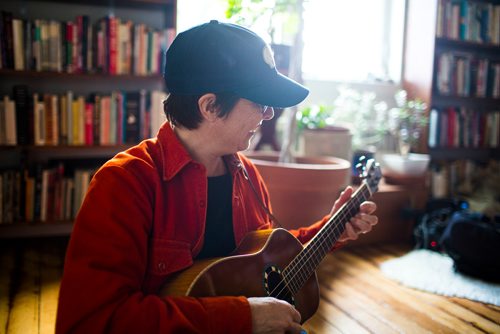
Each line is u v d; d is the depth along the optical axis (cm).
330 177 240
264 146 339
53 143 281
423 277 249
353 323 194
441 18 365
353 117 372
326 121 337
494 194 374
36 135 277
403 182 336
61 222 285
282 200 244
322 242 132
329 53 393
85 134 287
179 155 109
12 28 266
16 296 210
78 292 86
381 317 201
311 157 286
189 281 102
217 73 101
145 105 295
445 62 376
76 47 278
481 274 252
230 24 107
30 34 270
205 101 104
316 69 389
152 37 292
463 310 212
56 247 288
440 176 380
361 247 311
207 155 116
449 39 368
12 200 278
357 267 268
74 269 88
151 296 91
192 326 88
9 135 271
